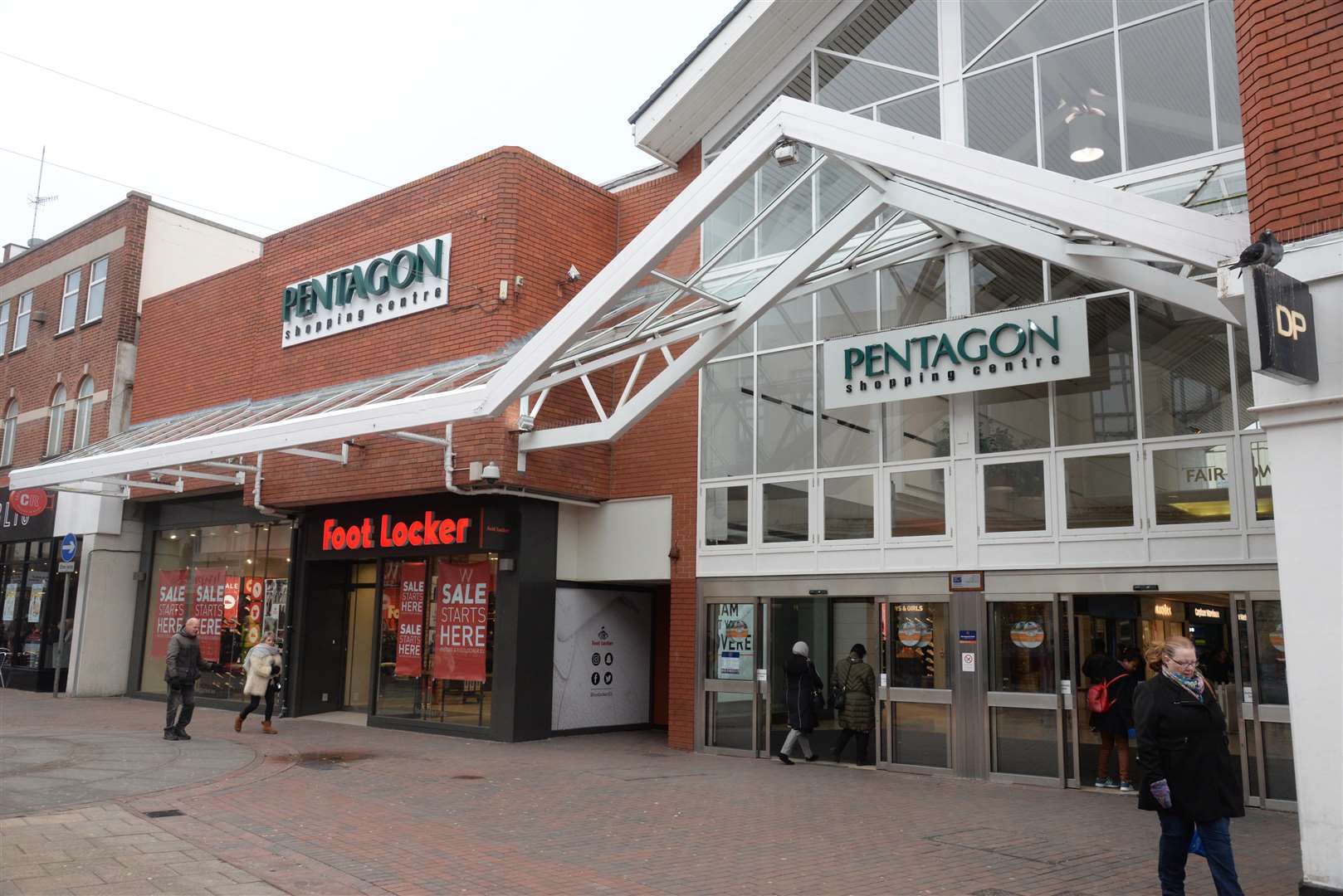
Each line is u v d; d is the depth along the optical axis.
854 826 8.51
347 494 15.48
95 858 6.72
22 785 9.28
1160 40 10.91
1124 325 10.90
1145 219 7.14
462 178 14.97
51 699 19.17
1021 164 7.75
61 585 21.09
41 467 15.42
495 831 8.09
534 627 14.29
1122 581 10.51
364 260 16.23
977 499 11.56
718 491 13.85
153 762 11.00
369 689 15.84
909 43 12.92
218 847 7.23
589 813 8.93
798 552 12.91
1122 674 10.49
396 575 16.02
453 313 14.68
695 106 14.48
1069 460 11.04
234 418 16.72
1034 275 11.48
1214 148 10.37
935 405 12.09
